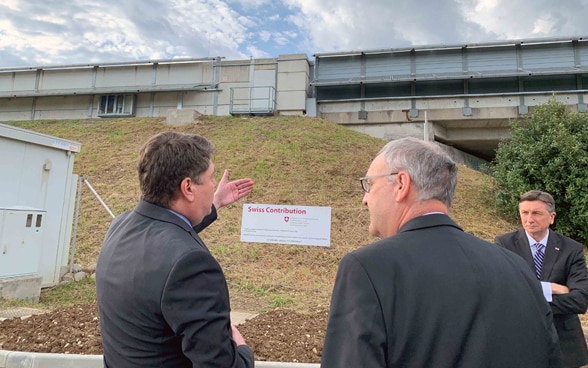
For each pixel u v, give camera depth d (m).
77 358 3.55
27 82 23.98
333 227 9.95
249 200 11.34
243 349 1.46
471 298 1.05
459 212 11.09
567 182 10.07
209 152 1.61
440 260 1.10
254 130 17.56
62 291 7.03
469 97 19.56
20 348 3.78
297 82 21.25
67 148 7.64
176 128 18.80
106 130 19.64
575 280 2.59
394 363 1.00
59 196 7.56
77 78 23.56
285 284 7.46
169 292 1.22
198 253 1.30
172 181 1.49
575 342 2.54
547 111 11.57
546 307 1.20
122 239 1.45
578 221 9.78
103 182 13.16
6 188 6.55
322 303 6.46
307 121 18.75
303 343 4.06
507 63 19.56
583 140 10.46
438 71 20.19
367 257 1.11
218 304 1.28
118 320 1.32
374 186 1.35
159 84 22.67
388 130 20.33
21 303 6.04
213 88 21.88
